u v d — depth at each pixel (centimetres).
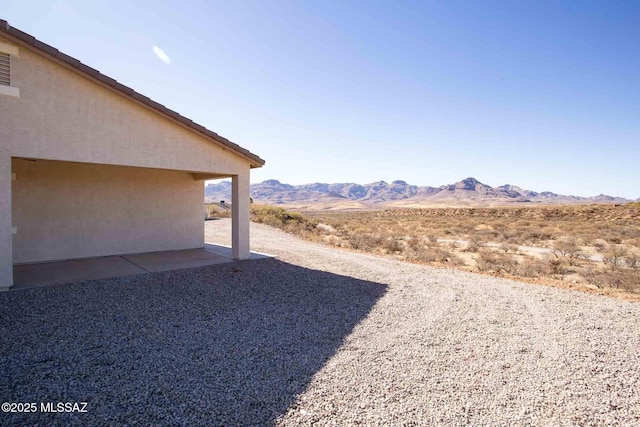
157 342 462
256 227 2236
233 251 1021
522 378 396
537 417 322
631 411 337
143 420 295
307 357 434
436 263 1196
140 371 382
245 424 296
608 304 699
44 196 923
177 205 1175
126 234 1065
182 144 866
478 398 351
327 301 678
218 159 946
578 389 375
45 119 655
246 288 745
